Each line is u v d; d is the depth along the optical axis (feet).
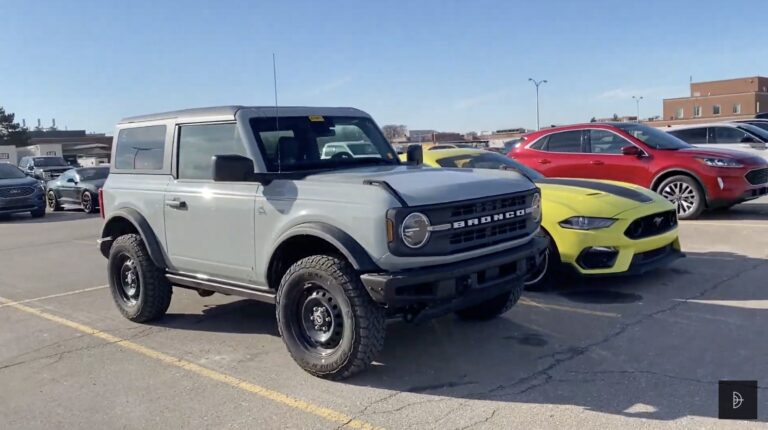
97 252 36.73
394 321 19.54
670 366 15.26
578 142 37.83
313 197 15.29
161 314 20.89
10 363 17.62
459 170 17.49
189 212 18.37
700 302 20.34
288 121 18.25
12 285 28.07
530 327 18.75
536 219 17.22
